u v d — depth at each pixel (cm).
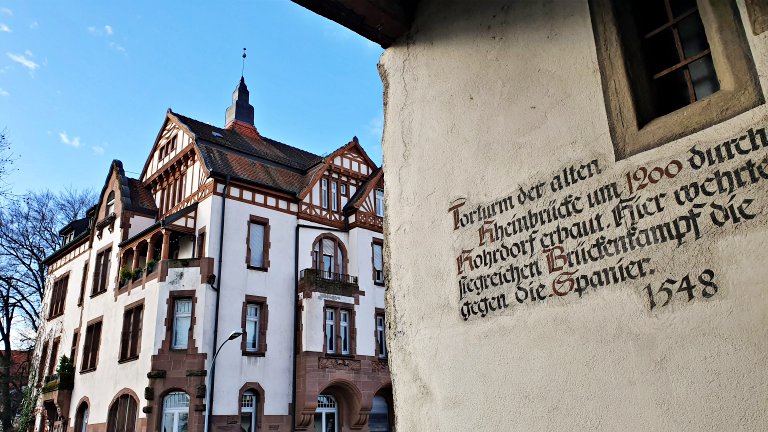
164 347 1758
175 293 1811
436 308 334
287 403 1889
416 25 411
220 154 2145
